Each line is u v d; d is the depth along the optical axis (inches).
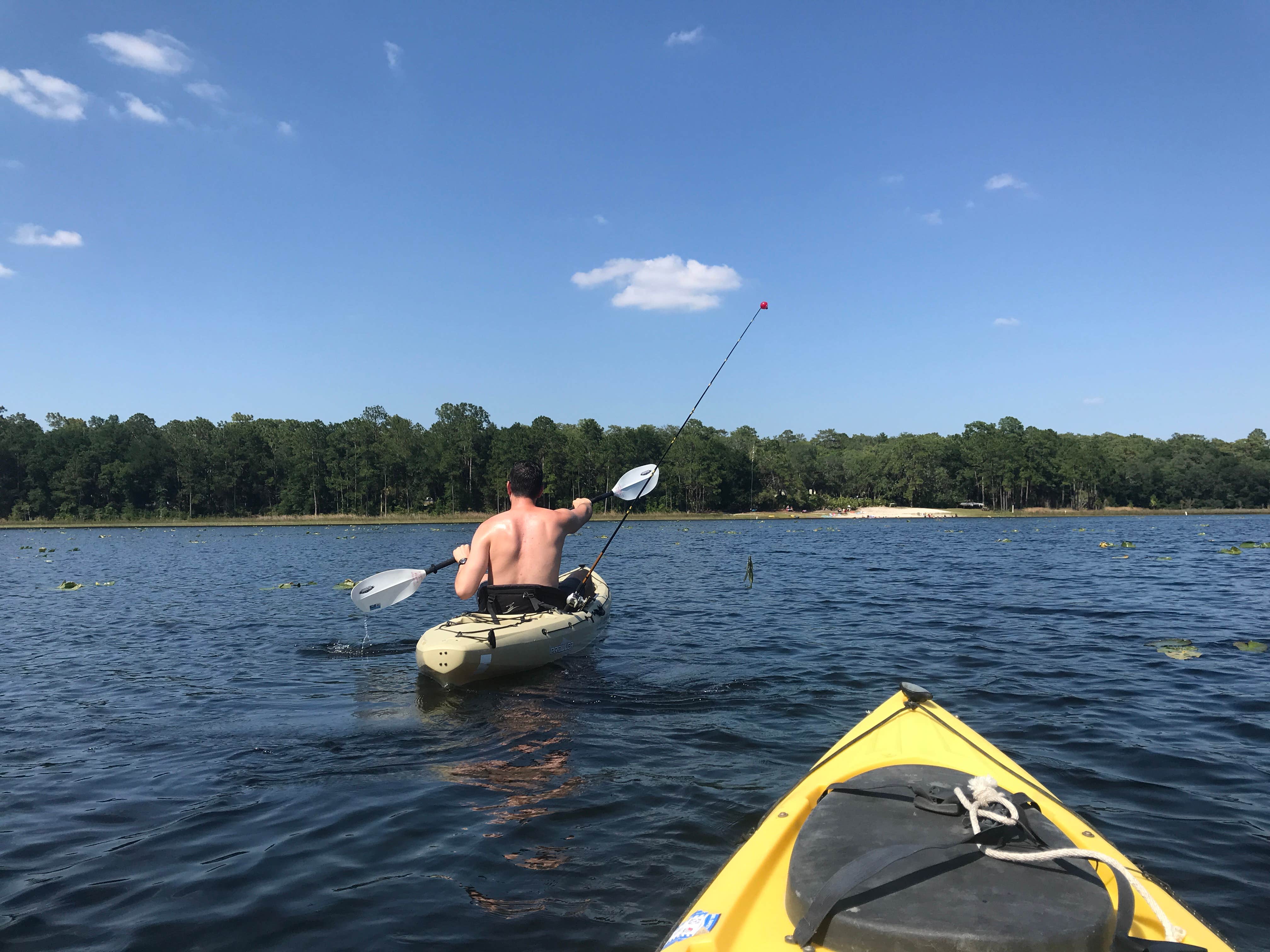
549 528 250.4
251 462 3115.2
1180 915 74.8
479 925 101.9
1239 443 4554.6
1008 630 328.2
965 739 118.4
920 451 3846.0
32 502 2930.6
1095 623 347.3
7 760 172.1
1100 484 3836.1
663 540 1224.8
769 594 463.8
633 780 152.9
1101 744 173.9
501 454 3100.4
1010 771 106.9
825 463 4008.4
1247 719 193.3
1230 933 97.4
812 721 192.9
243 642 322.3
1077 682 233.9
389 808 141.3
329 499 3174.2
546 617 242.7
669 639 304.0
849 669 251.1
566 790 147.9
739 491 3602.4
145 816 139.9
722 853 121.2
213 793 150.6
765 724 190.5
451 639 219.0
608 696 217.0
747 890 76.9
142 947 97.7
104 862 121.8
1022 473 3690.9
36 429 3068.4
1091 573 596.1
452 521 2881.4
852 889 61.7
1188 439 4741.6
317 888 112.4
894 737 119.7
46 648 315.3
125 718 206.4
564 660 249.4
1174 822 132.0
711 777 154.0
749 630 327.0
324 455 3127.5
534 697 216.7
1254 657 269.7
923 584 522.6
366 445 3142.2
